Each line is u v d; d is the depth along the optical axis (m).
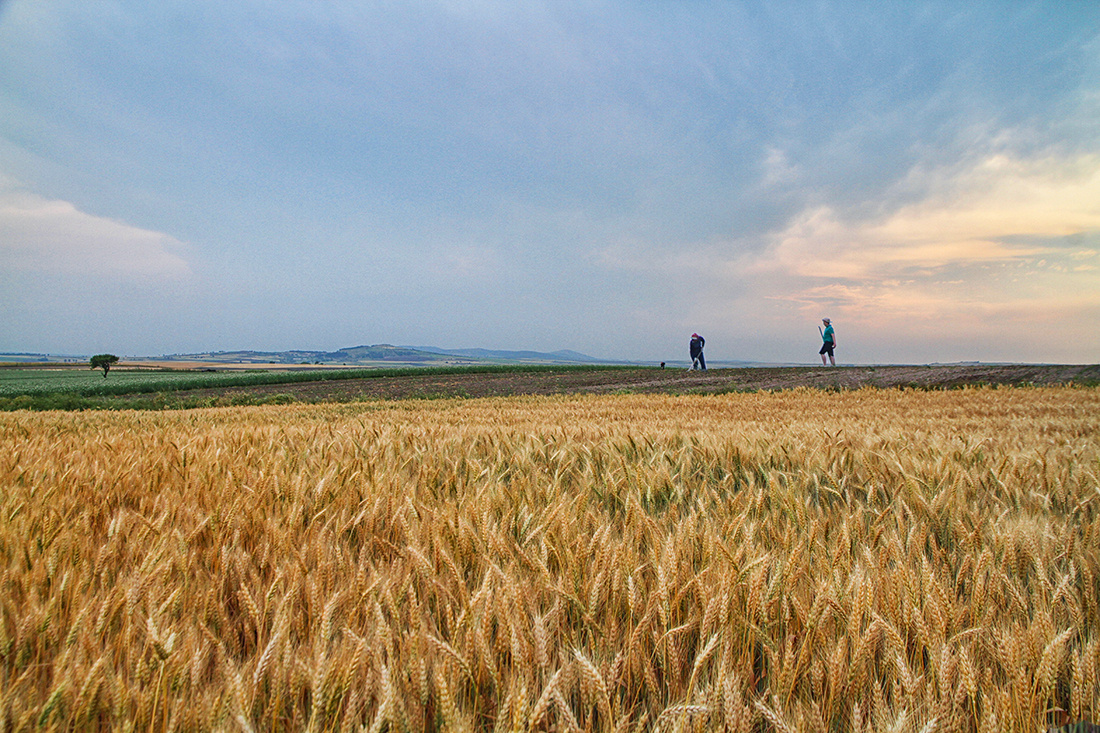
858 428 6.87
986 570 1.95
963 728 1.34
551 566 2.18
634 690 1.56
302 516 2.87
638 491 3.22
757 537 2.61
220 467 4.04
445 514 2.52
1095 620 1.82
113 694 1.40
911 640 1.72
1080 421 7.32
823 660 1.56
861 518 2.67
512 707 1.32
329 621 1.59
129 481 3.60
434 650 1.54
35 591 1.85
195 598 1.88
